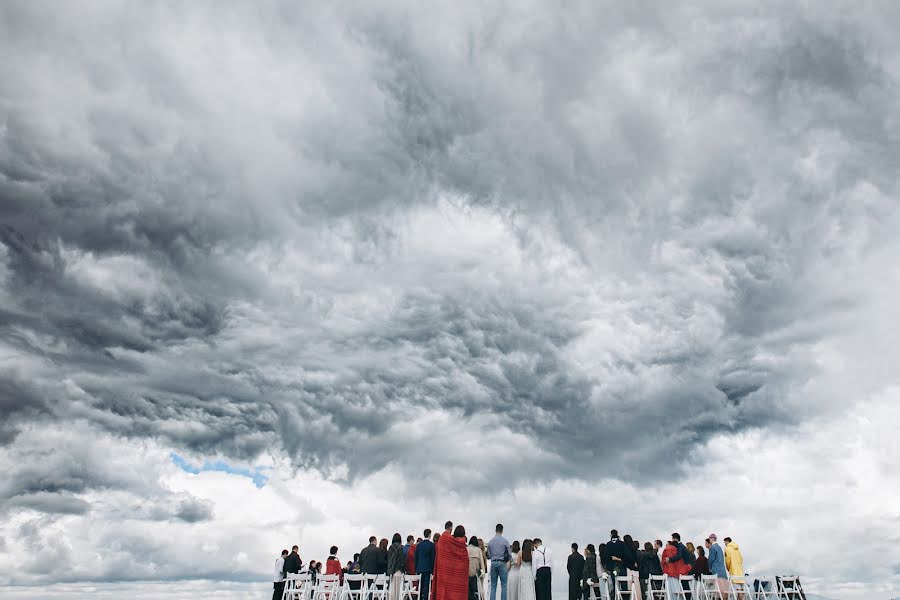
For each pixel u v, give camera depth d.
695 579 24.09
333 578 24.72
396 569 23.84
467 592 22.45
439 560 22.31
